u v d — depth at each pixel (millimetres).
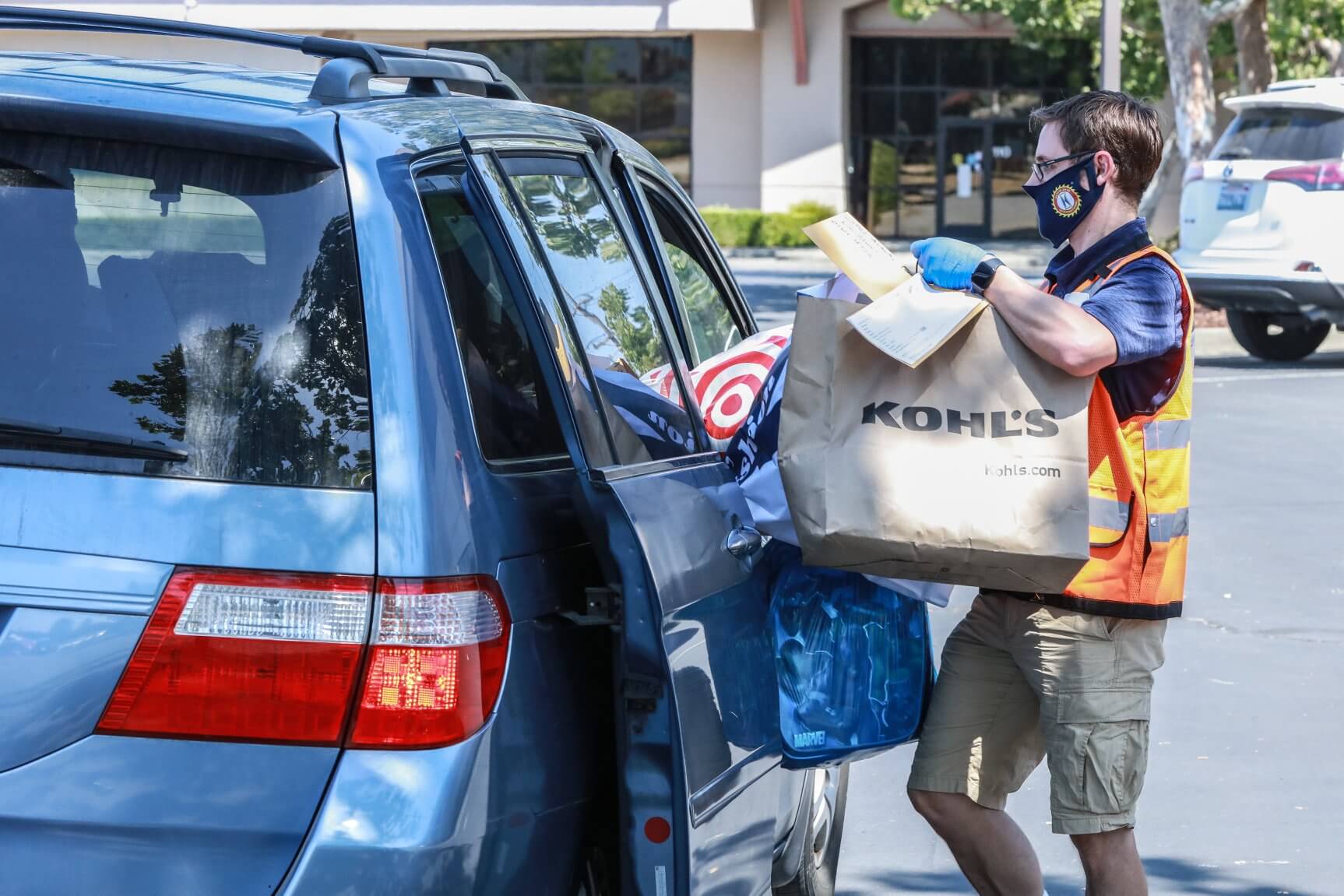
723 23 42688
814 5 43469
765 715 3564
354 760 2676
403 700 2691
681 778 3010
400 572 2703
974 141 45719
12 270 2881
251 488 2730
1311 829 5992
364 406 2766
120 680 2672
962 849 4215
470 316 3059
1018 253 39250
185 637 2678
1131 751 3914
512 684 2863
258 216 2871
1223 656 8273
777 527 3721
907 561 3564
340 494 2730
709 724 3178
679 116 45219
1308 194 18125
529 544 2973
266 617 2684
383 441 2750
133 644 2676
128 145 2920
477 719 2771
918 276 3627
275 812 2652
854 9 44000
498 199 3156
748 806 3463
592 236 3578
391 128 3047
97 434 2766
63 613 2688
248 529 2705
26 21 3799
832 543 3535
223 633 2678
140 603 2684
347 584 2697
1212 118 27984
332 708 2674
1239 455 13664
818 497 3531
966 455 3539
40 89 2906
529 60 45562
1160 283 3781
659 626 2992
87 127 2895
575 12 42688
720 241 41812
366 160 2908
